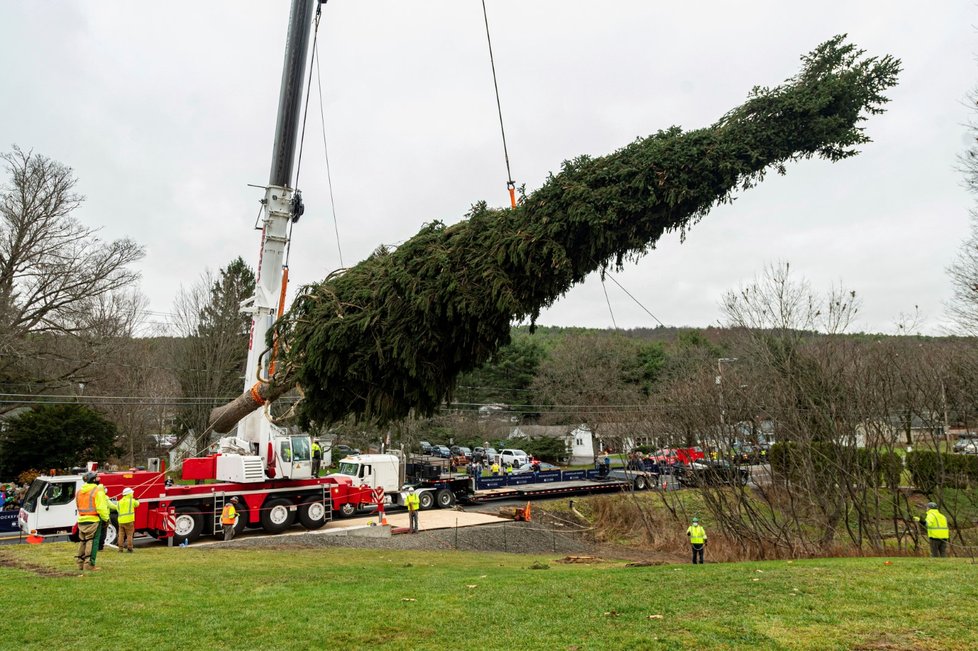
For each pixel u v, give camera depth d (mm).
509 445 49000
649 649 5320
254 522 17328
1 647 5633
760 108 8812
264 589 8430
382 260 9508
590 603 7215
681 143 8602
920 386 16719
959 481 17781
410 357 8422
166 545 15953
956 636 5504
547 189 8578
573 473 31344
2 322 25578
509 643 5578
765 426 20766
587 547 21250
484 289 8414
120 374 33781
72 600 7406
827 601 6984
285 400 25062
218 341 38625
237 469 16984
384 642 5707
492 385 51281
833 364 17453
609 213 8141
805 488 15742
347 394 9141
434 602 7371
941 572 8828
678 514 23156
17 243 26938
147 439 39656
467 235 8758
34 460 27281
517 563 15070
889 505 19531
